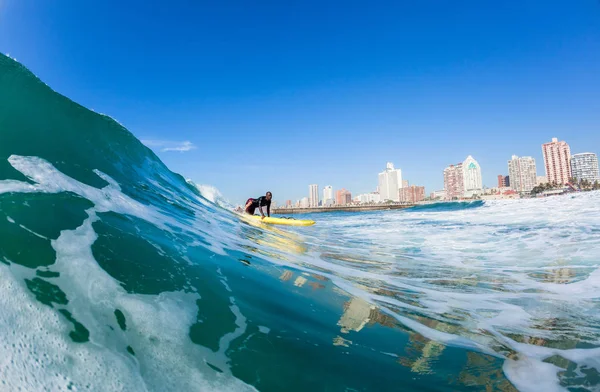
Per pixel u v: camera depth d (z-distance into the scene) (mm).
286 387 1874
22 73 5832
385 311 3367
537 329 3123
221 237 5930
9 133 4391
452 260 6621
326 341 2514
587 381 2207
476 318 3367
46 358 1540
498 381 2180
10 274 2010
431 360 2410
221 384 1785
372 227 14023
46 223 2902
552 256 6801
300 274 4430
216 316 2527
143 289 2518
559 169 147500
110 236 3281
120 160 7477
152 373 1718
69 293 2090
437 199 168875
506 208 19172
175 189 10180
